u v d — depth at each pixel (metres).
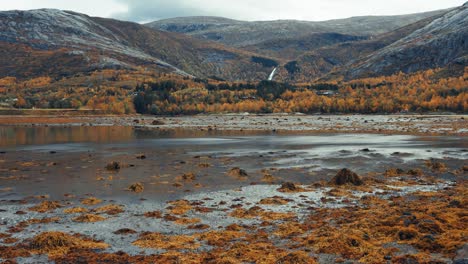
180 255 17.05
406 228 18.81
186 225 21.50
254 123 141.38
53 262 16.50
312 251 17.33
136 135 88.62
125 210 24.64
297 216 22.91
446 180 33.88
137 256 17.06
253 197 28.06
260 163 44.50
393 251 16.89
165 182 33.69
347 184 31.67
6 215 23.50
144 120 170.50
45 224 21.73
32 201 27.02
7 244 18.50
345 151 53.94
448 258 15.87
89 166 42.72
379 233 19.09
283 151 55.41
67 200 27.33
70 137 82.88
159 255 17.03
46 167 42.00
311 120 160.50
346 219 21.66
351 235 18.41
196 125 132.00
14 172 38.84
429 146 59.78
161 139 77.75
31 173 38.22
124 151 57.00
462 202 23.69
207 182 33.72
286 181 34.16
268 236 19.50
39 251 17.59
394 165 42.25
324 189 30.59
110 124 140.00
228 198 27.78
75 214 23.69
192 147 62.16
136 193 29.45
